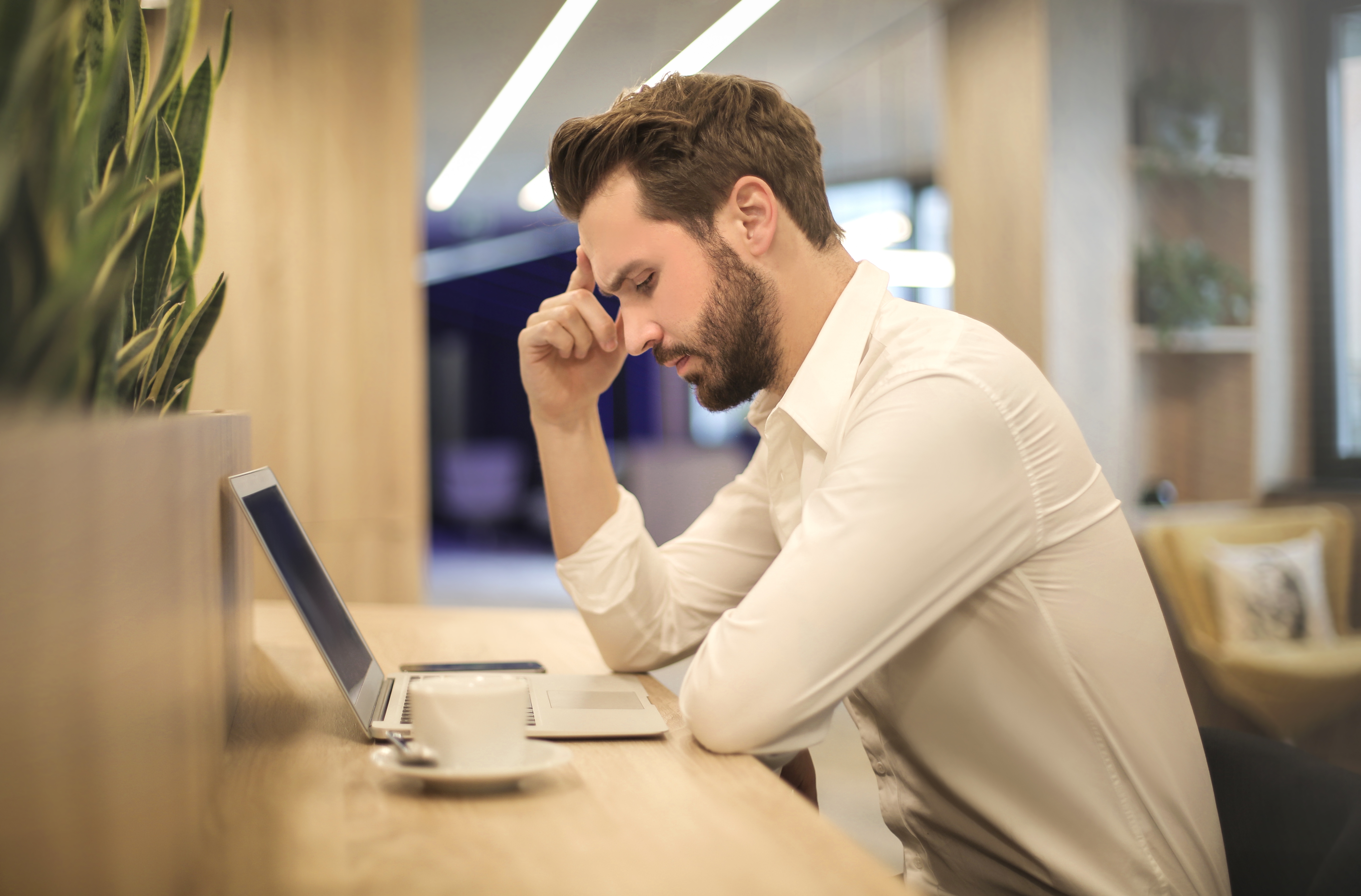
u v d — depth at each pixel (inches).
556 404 45.7
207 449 28.0
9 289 16.1
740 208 39.6
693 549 49.5
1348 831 29.1
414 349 136.9
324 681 42.5
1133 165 158.7
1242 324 159.5
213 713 27.7
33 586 13.4
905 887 21.0
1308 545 131.4
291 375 132.3
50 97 17.5
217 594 29.6
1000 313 162.1
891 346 39.1
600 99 219.9
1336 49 159.5
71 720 14.6
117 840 16.4
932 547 34.0
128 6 29.7
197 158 38.0
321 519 133.3
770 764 33.5
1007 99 160.2
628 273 40.0
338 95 133.7
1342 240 159.6
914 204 259.0
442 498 493.0
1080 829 37.5
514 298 505.0
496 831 24.7
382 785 28.5
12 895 13.0
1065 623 36.8
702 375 41.4
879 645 33.6
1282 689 117.2
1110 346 157.0
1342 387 158.7
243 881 21.6
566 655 50.3
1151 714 37.5
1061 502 36.5
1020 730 37.7
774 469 43.8
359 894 20.8
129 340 30.8
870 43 191.2
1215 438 160.9
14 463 12.9
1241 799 36.5
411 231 136.5
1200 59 160.4
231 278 130.0
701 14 176.9
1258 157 160.4
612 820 25.4
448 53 193.2
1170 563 127.3
